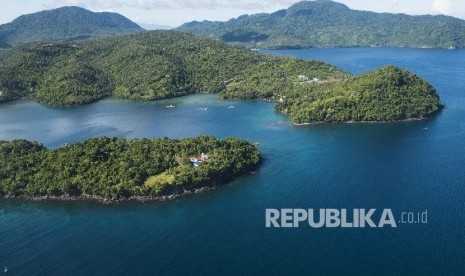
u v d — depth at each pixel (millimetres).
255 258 173250
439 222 192750
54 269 171875
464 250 172875
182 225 198750
